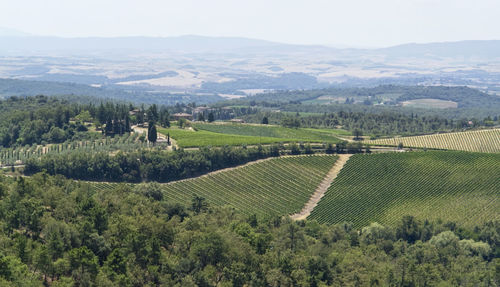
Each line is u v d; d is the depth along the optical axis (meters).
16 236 126.69
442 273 162.12
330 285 142.75
